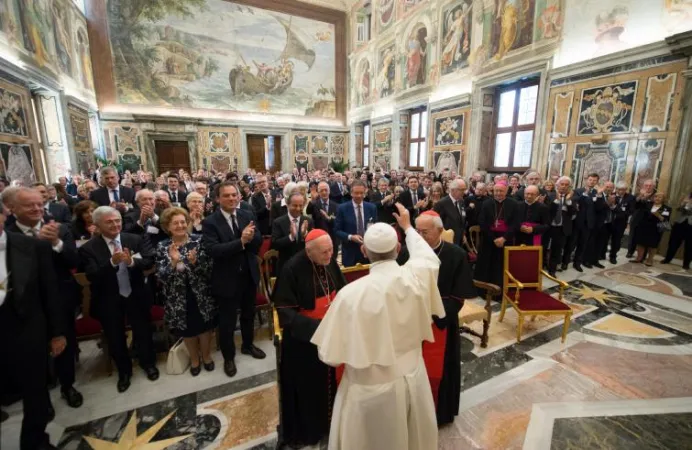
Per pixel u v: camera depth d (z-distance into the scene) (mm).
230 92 16453
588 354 3146
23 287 1849
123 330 2676
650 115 6059
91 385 2773
